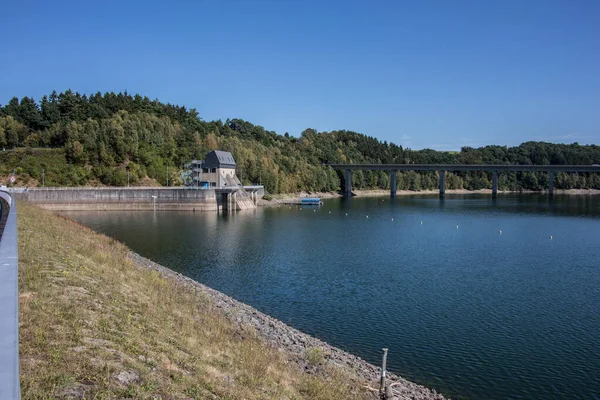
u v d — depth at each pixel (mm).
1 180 157625
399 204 191875
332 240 89000
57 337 15914
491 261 68188
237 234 96438
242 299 48125
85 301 21766
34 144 184750
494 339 37219
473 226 111375
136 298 27391
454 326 40188
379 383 27609
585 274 59219
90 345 16234
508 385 29766
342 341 36844
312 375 25469
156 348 19047
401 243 85562
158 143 190625
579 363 32906
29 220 46281
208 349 22281
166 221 119500
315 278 57594
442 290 51688
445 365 32594
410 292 50938
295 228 107750
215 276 58531
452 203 195500
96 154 172250
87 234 58562
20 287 20500
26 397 11328
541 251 76562
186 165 179000
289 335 35406
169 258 69812
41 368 13141
